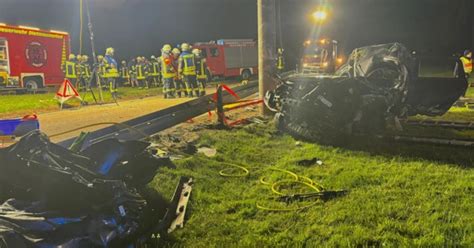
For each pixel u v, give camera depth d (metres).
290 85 7.95
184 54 16.19
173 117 9.62
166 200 4.37
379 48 8.66
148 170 4.41
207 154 6.41
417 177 4.99
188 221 3.87
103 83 20.94
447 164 5.56
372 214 3.91
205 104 10.74
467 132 8.00
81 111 12.66
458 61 8.67
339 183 4.85
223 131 8.28
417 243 3.30
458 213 3.89
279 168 5.59
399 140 6.92
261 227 3.71
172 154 6.26
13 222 2.84
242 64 28.02
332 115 7.30
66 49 22.95
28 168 3.27
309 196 4.40
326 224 3.75
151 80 24.56
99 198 3.24
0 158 3.30
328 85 7.41
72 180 3.20
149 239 3.46
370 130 7.70
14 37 20.28
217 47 26.98
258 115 10.31
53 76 22.23
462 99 12.81
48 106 14.20
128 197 3.43
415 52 8.73
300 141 7.26
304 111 7.52
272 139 7.46
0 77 19.94
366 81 7.76
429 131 8.09
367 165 5.63
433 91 8.72
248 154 6.36
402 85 7.82
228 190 4.73
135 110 12.63
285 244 3.39
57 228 2.93
